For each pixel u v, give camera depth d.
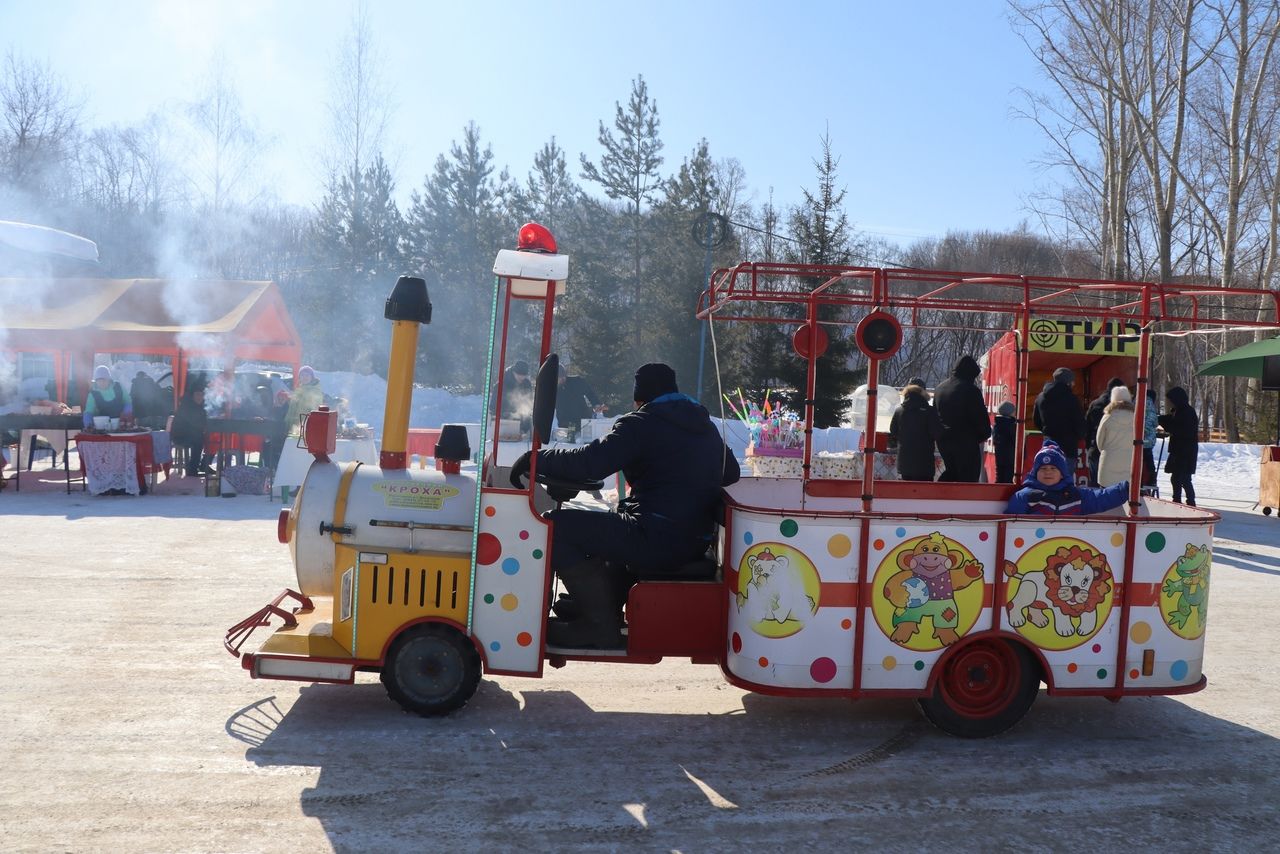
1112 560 4.68
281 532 4.90
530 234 4.98
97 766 4.05
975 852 3.55
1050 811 3.94
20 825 3.48
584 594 4.78
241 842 3.42
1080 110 31.17
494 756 4.33
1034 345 13.07
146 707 4.79
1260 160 30.20
